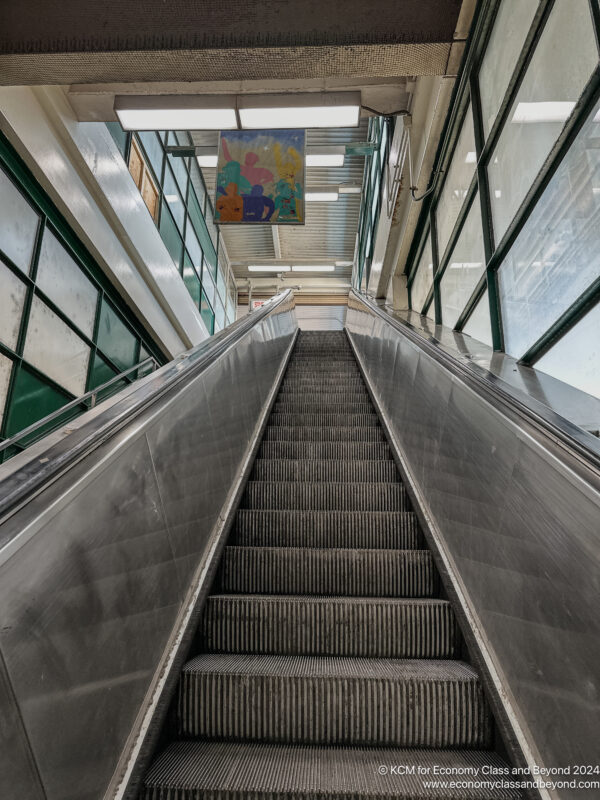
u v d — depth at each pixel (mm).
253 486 3080
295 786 1309
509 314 3414
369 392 5105
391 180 6980
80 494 1249
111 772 1214
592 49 2236
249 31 3494
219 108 5016
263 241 14398
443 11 3527
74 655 1124
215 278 13094
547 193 2746
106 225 6109
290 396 5148
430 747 1533
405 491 3049
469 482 1985
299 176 6031
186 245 10117
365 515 2711
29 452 1332
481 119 3922
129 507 1508
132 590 1446
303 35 3494
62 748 1034
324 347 8102
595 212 2234
